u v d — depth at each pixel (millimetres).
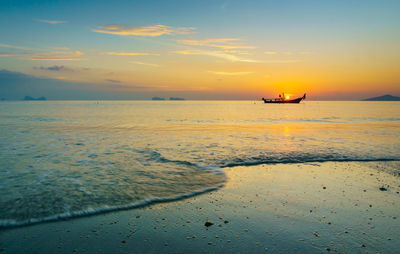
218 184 9117
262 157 13688
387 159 13320
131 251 4852
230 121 42312
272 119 48312
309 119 48625
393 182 9375
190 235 5484
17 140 19484
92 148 16281
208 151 15328
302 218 6348
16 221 6094
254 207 7051
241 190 8484
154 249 4930
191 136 22359
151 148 16328
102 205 7148
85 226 5902
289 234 5543
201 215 6531
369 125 34781
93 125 32219
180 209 6922
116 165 11898
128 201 7477
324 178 9875
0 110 75375
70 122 36281
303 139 20641
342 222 6125
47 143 18172
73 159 13141
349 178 9859
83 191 8305
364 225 5973
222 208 6988
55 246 5004
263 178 9867
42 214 6512
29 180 9492
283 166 11812
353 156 13977
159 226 5910
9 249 4855
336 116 59031
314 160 13055
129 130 26938
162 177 9953
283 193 8188
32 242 5148
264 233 5586
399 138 21234
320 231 5676
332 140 20094
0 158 13281
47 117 46312
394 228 5820
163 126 31953
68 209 6848
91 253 4773
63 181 9398
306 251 4859
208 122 39688
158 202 7422
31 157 13555
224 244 5117
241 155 14180
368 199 7652
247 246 5039
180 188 8680
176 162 12531
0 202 7289
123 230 5711
